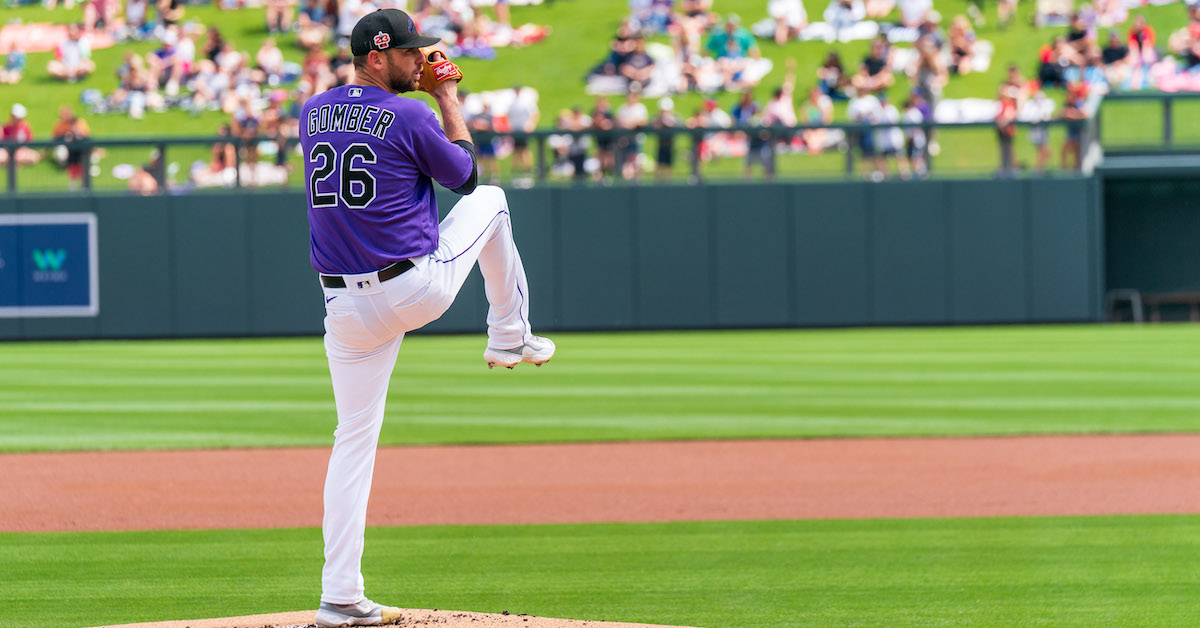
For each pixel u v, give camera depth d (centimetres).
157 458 3200
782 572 2000
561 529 2367
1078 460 3086
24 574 2009
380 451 3309
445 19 9694
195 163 7112
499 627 1539
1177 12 9219
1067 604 1797
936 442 3381
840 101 8662
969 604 1800
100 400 4319
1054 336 6462
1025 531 2308
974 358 5412
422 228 1431
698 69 9144
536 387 4616
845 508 2558
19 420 3853
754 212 7125
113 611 1777
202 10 10150
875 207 7100
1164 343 6012
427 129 1409
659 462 3127
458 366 5356
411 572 2011
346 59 8875
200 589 1908
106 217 7069
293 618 1608
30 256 7075
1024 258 7125
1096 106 7288
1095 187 7094
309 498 2702
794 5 9662
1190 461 3050
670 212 7125
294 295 7100
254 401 4278
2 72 9669
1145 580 1934
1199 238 7475
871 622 1706
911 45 9419
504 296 1576
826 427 3650
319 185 1426
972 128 7131
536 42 9775
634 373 5012
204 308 7094
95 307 7075
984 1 9719
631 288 7144
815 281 7131
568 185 7119
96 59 9775
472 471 3017
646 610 1769
